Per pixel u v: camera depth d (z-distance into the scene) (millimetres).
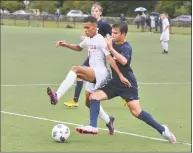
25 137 13445
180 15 103438
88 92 13523
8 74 28953
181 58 40188
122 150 12047
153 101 20391
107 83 12703
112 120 13758
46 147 12289
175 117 16828
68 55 40688
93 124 12258
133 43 55906
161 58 39938
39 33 66688
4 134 13812
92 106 12453
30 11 110625
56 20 91750
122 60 12180
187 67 33750
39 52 42719
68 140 13117
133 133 14047
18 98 20781
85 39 14031
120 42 12445
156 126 12750
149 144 12688
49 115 16953
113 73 12625
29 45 49188
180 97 21500
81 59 37906
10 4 117875
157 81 26891
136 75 29391
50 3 119438
